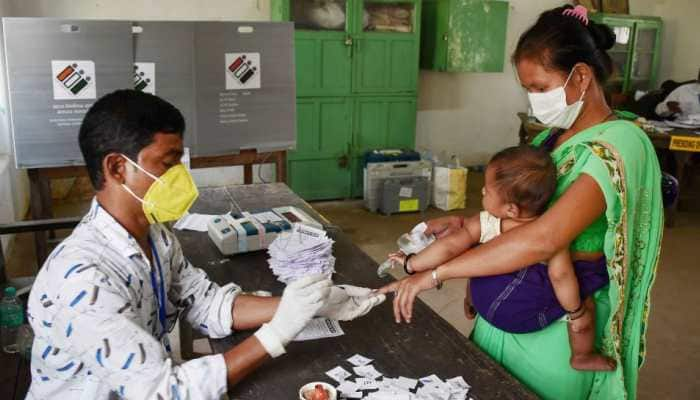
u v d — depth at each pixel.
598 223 1.30
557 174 1.32
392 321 1.59
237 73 3.52
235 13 5.29
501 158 1.35
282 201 2.73
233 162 3.76
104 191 1.19
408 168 5.23
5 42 3.02
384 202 5.12
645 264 1.35
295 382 1.31
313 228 2.10
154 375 1.12
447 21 5.51
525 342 1.42
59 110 3.19
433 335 1.52
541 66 1.27
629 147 1.23
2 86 4.30
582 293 1.32
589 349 1.35
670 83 6.23
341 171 5.39
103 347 1.10
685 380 2.75
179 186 1.20
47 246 3.61
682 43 7.08
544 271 1.32
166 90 3.39
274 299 1.52
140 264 1.21
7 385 2.10
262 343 1.24
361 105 5.29
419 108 6.37
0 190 3.88
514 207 1.33
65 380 1.19
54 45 3.11
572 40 1.24
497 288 1.37
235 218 2.21
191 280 1.50
